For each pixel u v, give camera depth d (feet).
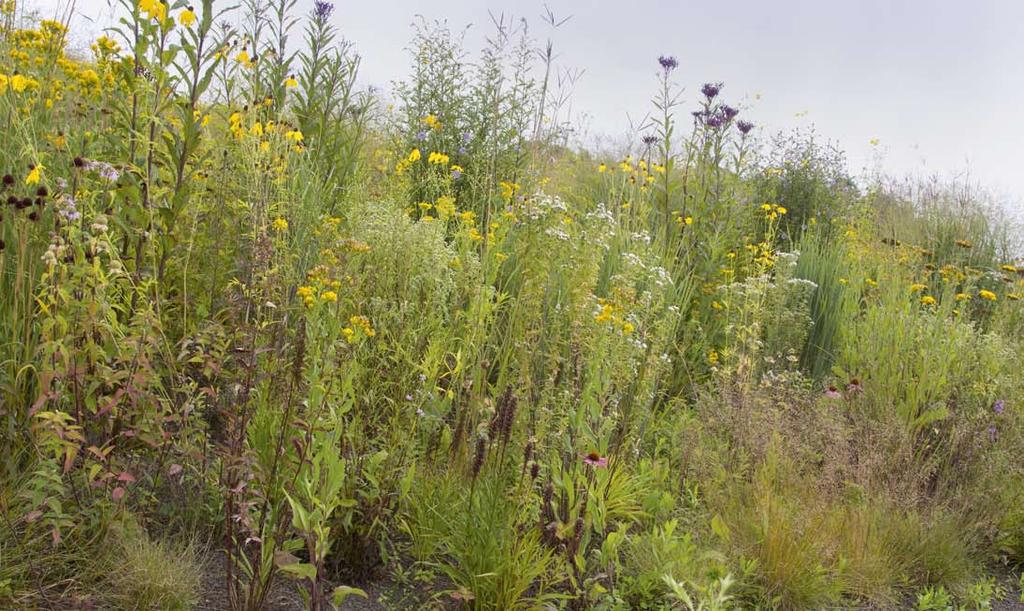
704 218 23.35
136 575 8.77
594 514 10.93
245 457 8.73
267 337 10.14
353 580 10.27
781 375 17.28
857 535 12.67
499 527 9.92
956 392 17.72
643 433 13.89
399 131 24.67
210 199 13.47
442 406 12.18
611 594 10.75
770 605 11.27
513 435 11.44
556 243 15.20
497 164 22.12
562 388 12.25
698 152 24.23
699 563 11.24
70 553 9.10
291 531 9.75
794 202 32.96
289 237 14.30
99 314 9.36
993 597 13.14
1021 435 16.25
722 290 20.31
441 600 10.23
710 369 18.47
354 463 10.31
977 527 14.20
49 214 10.95
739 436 14.67
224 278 12.91
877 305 21.93
